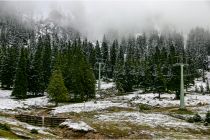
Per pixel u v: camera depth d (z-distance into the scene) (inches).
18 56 4350.4
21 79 3486.7
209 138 1547.7
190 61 5541.3
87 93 3390.7
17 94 3447.3
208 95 3823.8
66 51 4616.1
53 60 4375.0
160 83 3555.6
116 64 5142.7
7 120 1641.2
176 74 3518.7
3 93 3865.7
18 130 1353.3
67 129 1610.5
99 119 1980.8
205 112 2415.1
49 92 2972.4
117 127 1696.6
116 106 2655.0
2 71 4175.7
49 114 2325.3
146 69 4128.9
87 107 2600.9
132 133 1592.0
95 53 5546.3
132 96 3636.8
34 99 3383.4
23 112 2369.6
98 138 1491.1
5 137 1117.1
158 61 4448.8
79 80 3304.6
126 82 4136.3
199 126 1847.9
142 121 1908.2
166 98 3447.3
